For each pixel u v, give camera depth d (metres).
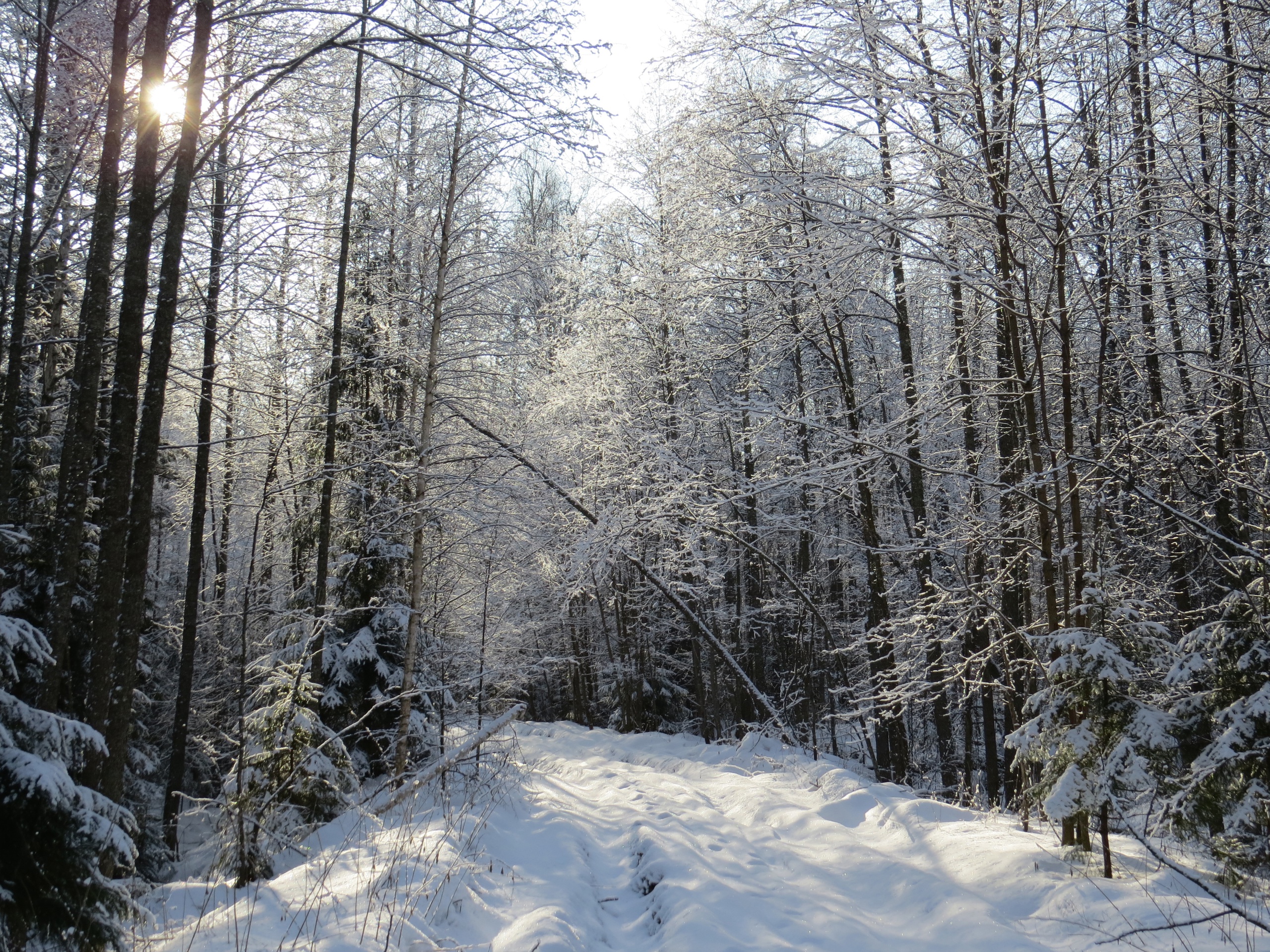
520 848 7.17
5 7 9.32
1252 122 7.92
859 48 8.46
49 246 10.78
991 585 9.02
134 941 4.40
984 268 8.10
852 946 5.03
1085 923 4.86
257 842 6.20
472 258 12.30
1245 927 4.59
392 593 13.65
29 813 3.88
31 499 12.14
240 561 19.55
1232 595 5.68
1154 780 5.37
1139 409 10.36
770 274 11.82
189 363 13.44
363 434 12.80
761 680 20.80
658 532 13.53
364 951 4.25
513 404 14.51
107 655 6.06
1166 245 9.12
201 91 7.04
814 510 16.52
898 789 9.57
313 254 11.68
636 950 5.35
